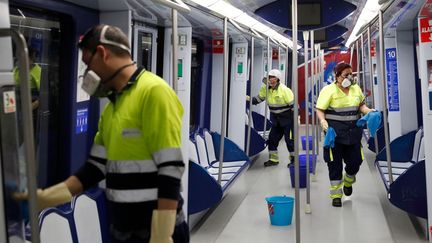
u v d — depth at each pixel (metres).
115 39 1.89
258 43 8.91
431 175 4.08
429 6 3.64
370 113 5.33
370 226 4.93
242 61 7.61
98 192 3.29
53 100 3.25
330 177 5.74
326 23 4.59
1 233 1.51
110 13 3.53
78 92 3.34
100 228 3.20
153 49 5.02
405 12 4.96
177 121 1.88
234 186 7.04
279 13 4.74
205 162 6.45
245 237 4.66
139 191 1.90
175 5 2.91
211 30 6.05
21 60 1.47
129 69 1.93
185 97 4.19
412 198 4.48
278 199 5.21
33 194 1.49
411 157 6.68
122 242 1.95
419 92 6.68
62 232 2.69
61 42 3.25
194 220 5.00
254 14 5.23
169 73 5.18
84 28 3.36
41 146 3.15
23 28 2.92
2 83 1.51
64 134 3.31
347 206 5.76
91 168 2.08
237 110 7.63
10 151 1.55
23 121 1.47
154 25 4.98
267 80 7.83
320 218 5.28
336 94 5.43
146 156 1.90
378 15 4.68
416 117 6.73
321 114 5.52
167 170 1.81
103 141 2.08
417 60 6.45
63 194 2.00
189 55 4.22
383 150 6.81
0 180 1.50
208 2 4.19
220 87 7.21
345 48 12.97
